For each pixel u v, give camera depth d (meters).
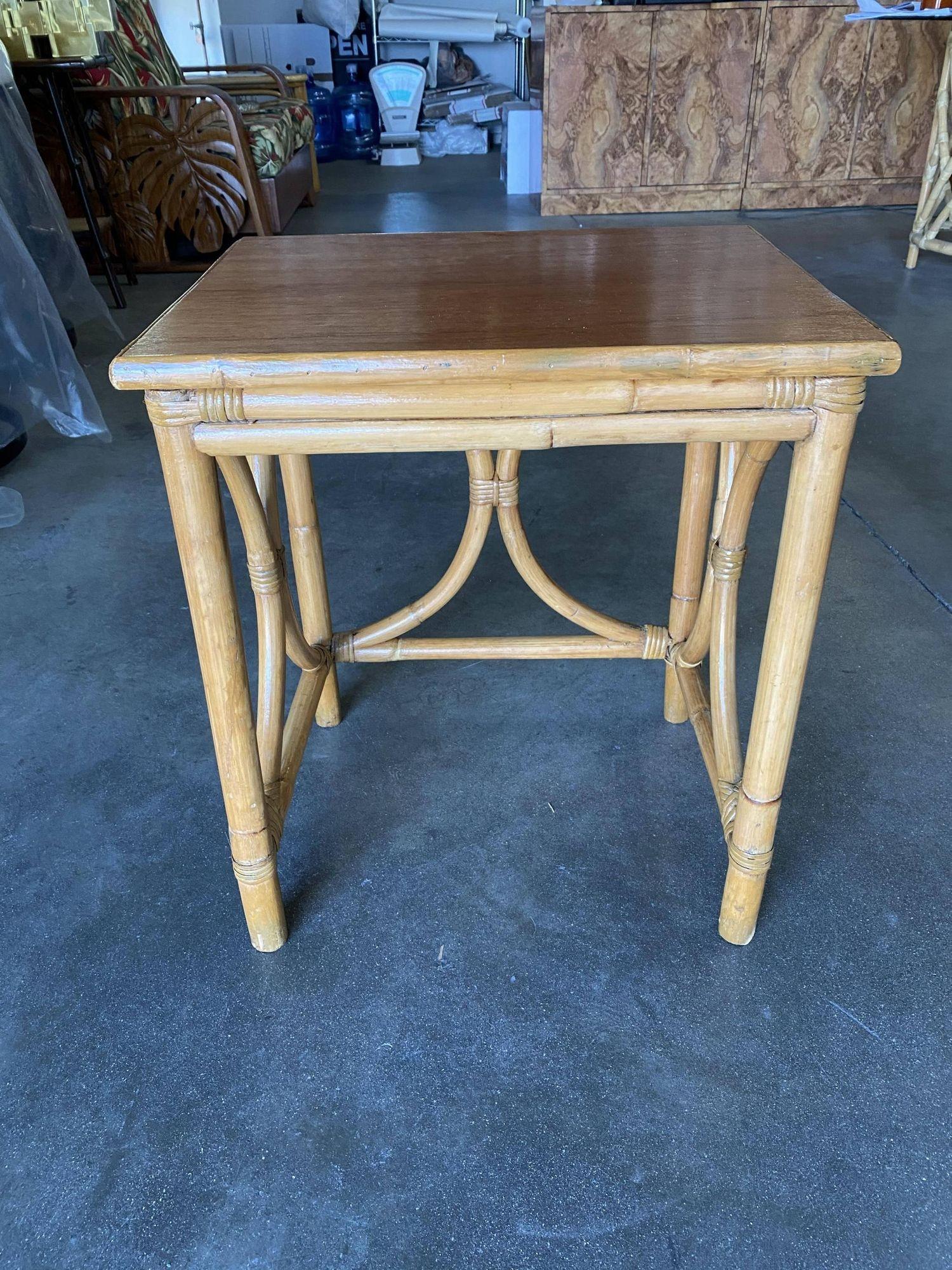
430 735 1.40
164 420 0.77
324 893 1.14
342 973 1.04
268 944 1.06
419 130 6.32
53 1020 0.99
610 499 2.09
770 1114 0.89
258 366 0.74
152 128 3.55
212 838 1.22
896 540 1.88
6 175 2.56
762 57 4.36
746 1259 0.78
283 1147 0.87
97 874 1.17
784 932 1.08
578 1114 0.89
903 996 1.00
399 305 0.88
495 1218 0.81
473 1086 0.92
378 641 1.34
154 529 2.00
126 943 1.08
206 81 4.54
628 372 0.74
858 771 1.30
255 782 0.97
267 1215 0.82
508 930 1.08
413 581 1.78
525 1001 1.00
